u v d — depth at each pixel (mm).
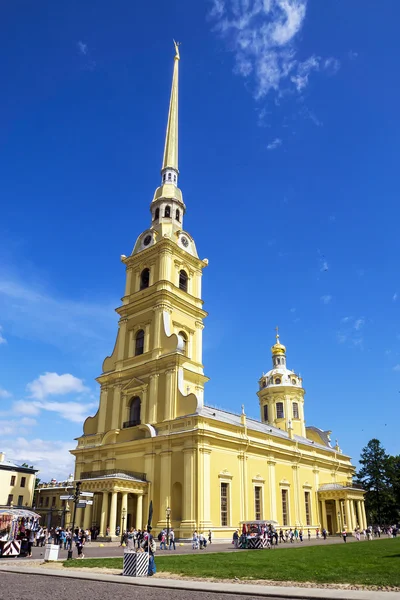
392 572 18172
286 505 55281
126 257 59156
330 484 65500
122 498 42031
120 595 14797
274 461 54438
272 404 82875
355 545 37312
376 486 89188
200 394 52188
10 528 38812
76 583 17781
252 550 33531
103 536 40781
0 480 72188
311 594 14141
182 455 42969
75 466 52500
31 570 21734
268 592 14711
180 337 49594
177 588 16266
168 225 58188
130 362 52656
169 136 67562
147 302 53750
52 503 73875
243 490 47031
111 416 52125
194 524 39719
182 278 57312
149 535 28438
